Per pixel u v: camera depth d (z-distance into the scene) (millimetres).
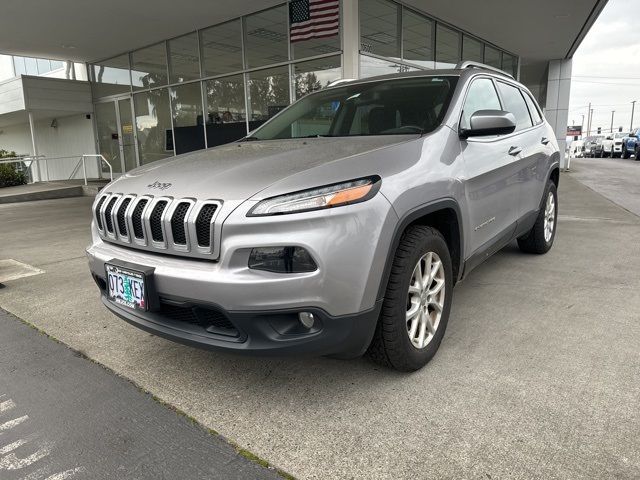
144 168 2988
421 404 2395
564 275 4406
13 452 2154
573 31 13383
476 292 3992
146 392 2625
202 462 2051
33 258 5820
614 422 2201
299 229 2096
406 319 2527
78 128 17703
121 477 1977
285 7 9867
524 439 2104
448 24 12344
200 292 2188
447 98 3176
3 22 11180
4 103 16328
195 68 12352
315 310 2127
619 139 33562
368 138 2936
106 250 2713
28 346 3250
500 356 2859
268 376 2738
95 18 10969
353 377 2680
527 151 4121
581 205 9008
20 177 15828
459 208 2861
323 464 2008
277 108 10430
